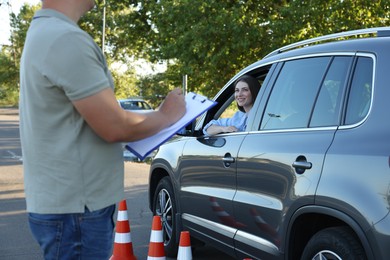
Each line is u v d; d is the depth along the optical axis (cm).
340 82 366
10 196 1016
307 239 380
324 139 356
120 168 217
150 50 2186
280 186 385
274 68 450
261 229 409
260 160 410
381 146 312
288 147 384
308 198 352
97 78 200
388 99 323
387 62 335
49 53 197
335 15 1595
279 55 454
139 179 1248
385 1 1549
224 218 462
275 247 392
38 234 213
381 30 366
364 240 311
